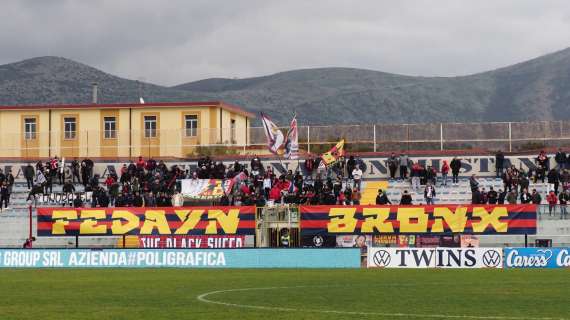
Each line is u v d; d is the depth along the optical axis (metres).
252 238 70.12
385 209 65.19
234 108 113.75
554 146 92.06
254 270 54.00
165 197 76.25
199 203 80.62
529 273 49.81
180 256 58.38
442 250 55.44
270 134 85.75
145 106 108.12
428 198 79.75
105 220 67.00
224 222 66.31
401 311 30.31
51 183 87.88
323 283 43.16
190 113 107.25
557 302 33.53
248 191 76.94
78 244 73.19
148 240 66.81
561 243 70.19
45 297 36.28
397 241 65.12
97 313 29.94
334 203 74.00
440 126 94.06
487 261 55.28
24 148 102.25
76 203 79.06
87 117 109.00
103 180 97.06
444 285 41.69
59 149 102.00
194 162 96.00
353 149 95.81
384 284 42.41
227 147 97.94
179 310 30.73
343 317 28.47
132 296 36.44
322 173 88.19
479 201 74.44
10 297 36.38
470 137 93.44
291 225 67.81
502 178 83.75
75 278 47.91
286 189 78.00
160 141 99.69
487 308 31.36
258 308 31.33
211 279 46.38
